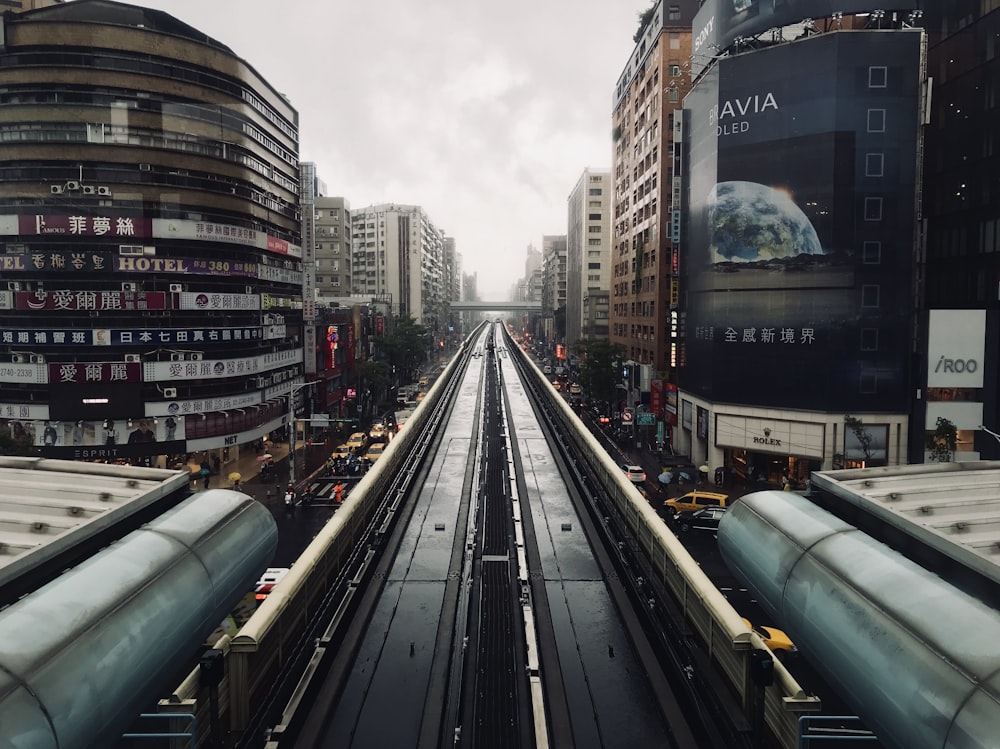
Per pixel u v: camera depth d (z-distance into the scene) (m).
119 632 8.66
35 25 42.97
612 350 70.62
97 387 44.16
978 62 43.19
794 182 43.25
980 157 42.94
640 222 74.06
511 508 28.31
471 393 76.88
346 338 76.94
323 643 15.05
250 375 51.81
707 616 13.99
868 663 8.53
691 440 53.06
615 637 16.95
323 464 52.38
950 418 41.41
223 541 12.17
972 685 7.10
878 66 41.25
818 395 43.09
